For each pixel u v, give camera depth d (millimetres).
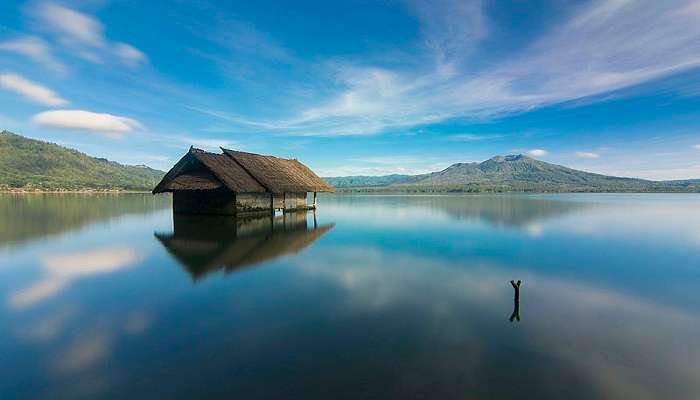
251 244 18109
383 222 29625
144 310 9023
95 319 8469
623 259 15531
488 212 41281
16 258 14953
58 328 7973
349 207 51625
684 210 45812
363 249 17172
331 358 6621
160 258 14859
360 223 28719
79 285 11148
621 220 32719
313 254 15867
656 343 7441
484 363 6508
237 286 11008
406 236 21625
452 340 7398
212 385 5781
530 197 99062
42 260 14555
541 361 6621
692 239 21422
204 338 7449
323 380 5906
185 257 15055
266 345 7129
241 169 32312
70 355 6793
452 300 9906
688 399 5574
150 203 58062
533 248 17922
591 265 14336
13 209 42156
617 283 11844
